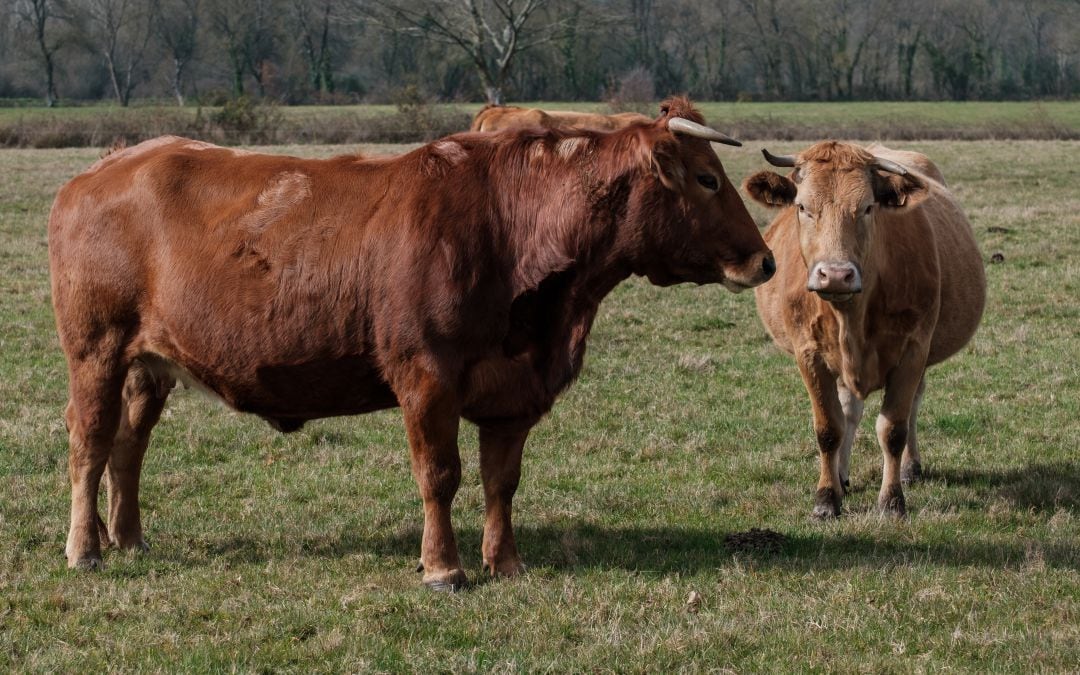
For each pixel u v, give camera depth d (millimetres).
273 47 81812
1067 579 6133
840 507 7719
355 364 6156
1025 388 10836
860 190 6766
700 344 12789
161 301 6293
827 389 7645
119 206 6406
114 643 5398
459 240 5973
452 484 6133
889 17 81062
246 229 6184
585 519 7562
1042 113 48000
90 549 6609
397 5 56500
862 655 5230
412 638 5488
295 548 6988
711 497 8055
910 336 7465
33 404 10188
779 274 8219
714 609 5859
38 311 13797
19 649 5344
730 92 81062
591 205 6039
